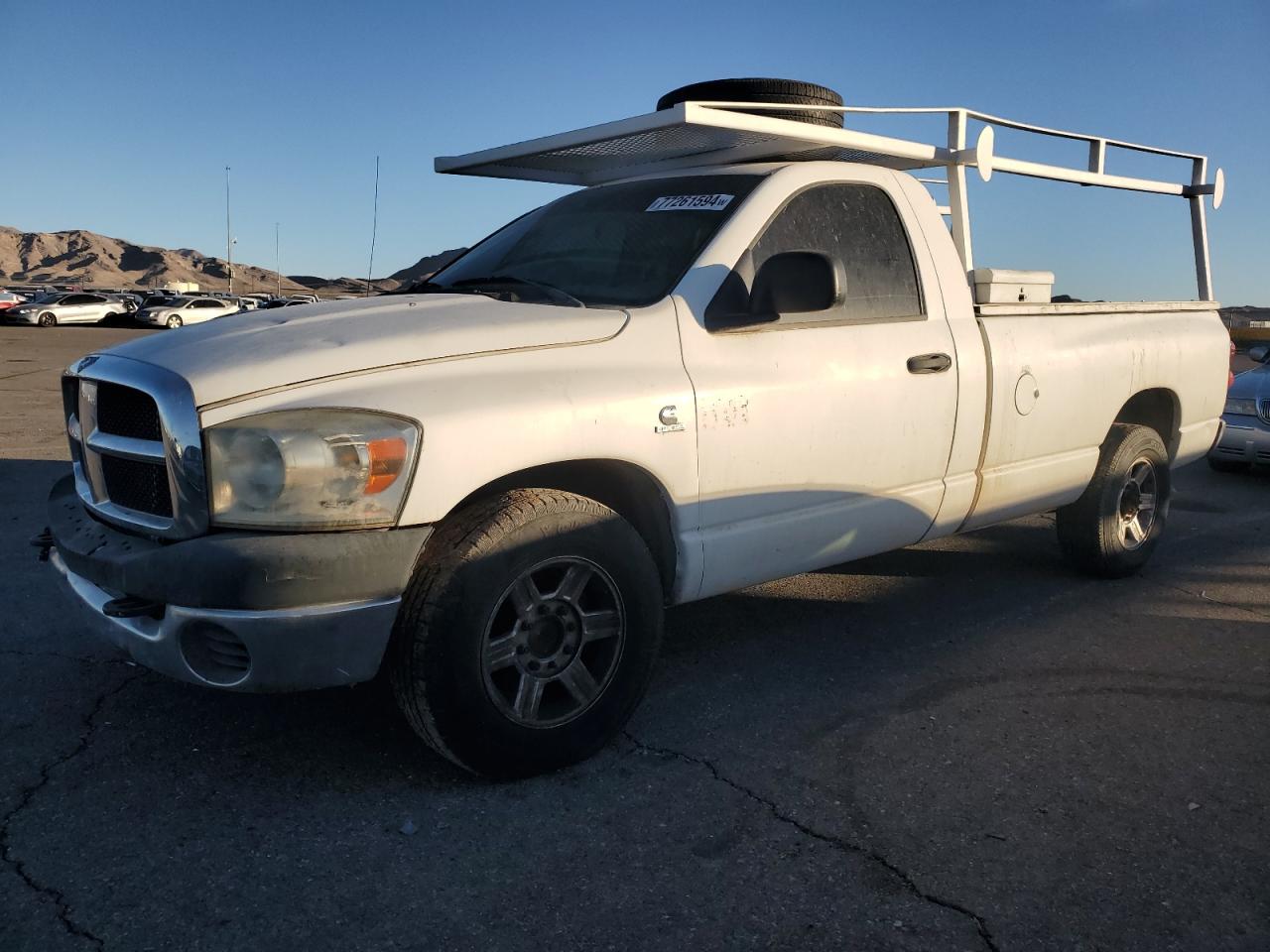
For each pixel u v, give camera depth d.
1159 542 6.61
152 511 3.04
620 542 3.28
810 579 5.50
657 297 3.62
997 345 4.53
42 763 3.27
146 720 3.59
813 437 3.82
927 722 3.70
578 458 3.20
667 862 2.78
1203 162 6.36
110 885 2.64
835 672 4.16
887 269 4.23
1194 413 5.86
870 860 2.80
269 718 3.62
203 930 2.46
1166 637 4.66
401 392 2.95
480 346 3.17
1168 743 3.56
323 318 3.29
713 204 3.93
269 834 2.88
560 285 3.89
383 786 3.16
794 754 3.43
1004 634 4.67
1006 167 4.94
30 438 10.17
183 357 3.00
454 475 2.95
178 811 3.00
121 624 3.01
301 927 2.48
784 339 3.78
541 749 3.18
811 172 4.10
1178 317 5.78
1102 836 2.94
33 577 5.22
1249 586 5.54
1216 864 2.81
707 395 3.51
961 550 6.17
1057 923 2.54
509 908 2.57
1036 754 3.46
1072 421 4.96
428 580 2.95
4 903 2.54
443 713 2.98
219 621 2.75
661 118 3.87
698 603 5.06
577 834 2.91
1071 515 5.46
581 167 5.09
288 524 2.79
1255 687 4.07
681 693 3.93
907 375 4.12
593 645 3.37
